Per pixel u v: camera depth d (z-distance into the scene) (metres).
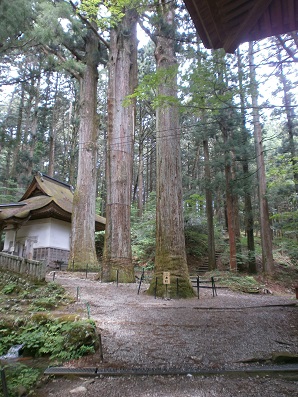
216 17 2.74
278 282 14.57
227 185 16.08
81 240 14.35
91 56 16.03
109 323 5.19
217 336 4.66
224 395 2.83
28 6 11.41
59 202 16.86
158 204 8.64
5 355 4.21
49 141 30.14
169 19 8.23
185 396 2.82
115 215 10.68
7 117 27.62
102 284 9.41
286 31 2.92
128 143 11.48
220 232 22.02
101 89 31.11
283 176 16.56
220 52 4.43
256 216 20.02
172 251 8.20
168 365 3.61
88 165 15.30
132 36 12.92
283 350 4.10
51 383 3.19
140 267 16.92
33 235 17.36
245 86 4.77
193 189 22.61
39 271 8.00
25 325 4.93
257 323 5.40
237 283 12.02
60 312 5.72
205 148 17.20
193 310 6.28
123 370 3.42
